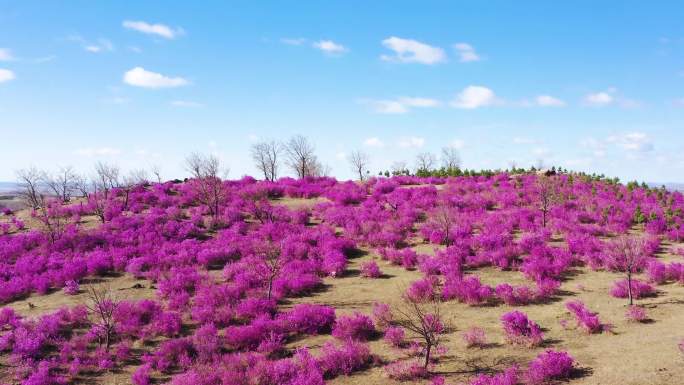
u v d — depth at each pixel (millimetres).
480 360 13258
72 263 25828
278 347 15688
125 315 18250
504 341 14492
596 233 28266
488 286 19266
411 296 19516
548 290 18922
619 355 12422
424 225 31156
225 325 18203
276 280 22062
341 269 24578
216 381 13086
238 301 20188
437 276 22406
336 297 20922
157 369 14695
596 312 16469
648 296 17797
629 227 30344
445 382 12039
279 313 18828
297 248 27375
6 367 14789
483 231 29234
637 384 10453
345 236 31094
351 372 13469
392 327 16031
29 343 15664
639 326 14711
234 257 27734
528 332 14688
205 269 25922
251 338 16172
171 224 33125
